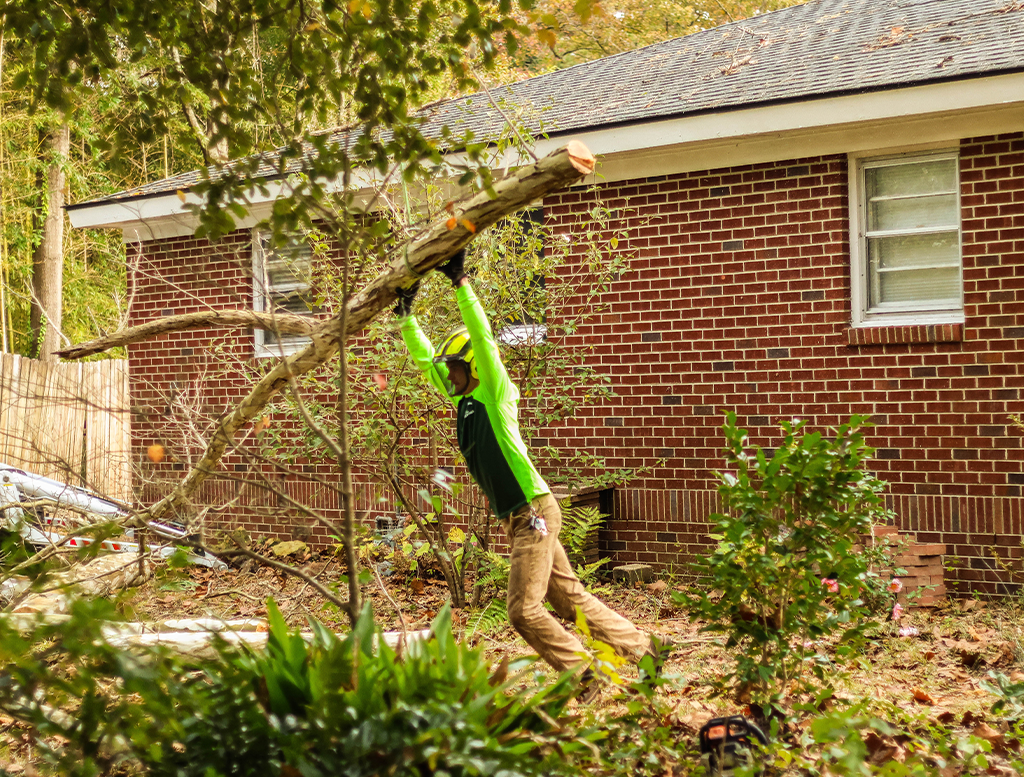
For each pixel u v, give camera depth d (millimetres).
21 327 20156
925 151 7508
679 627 6117
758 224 7953
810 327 7781
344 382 3436
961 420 7266
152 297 10648
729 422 3688
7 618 2490
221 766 2615
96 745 2594
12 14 3723
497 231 7109
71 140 19844
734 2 24375
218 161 3838
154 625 4641
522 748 2688
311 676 2842
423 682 2789
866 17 9875
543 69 22250
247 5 3773
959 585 7191
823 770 3238
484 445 4246
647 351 8367
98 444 11336
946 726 3959
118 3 3760
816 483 3506
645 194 8367
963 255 7273
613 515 8445
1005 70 6578
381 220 3523
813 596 3527
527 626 4195
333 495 9258
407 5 3613
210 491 9000
